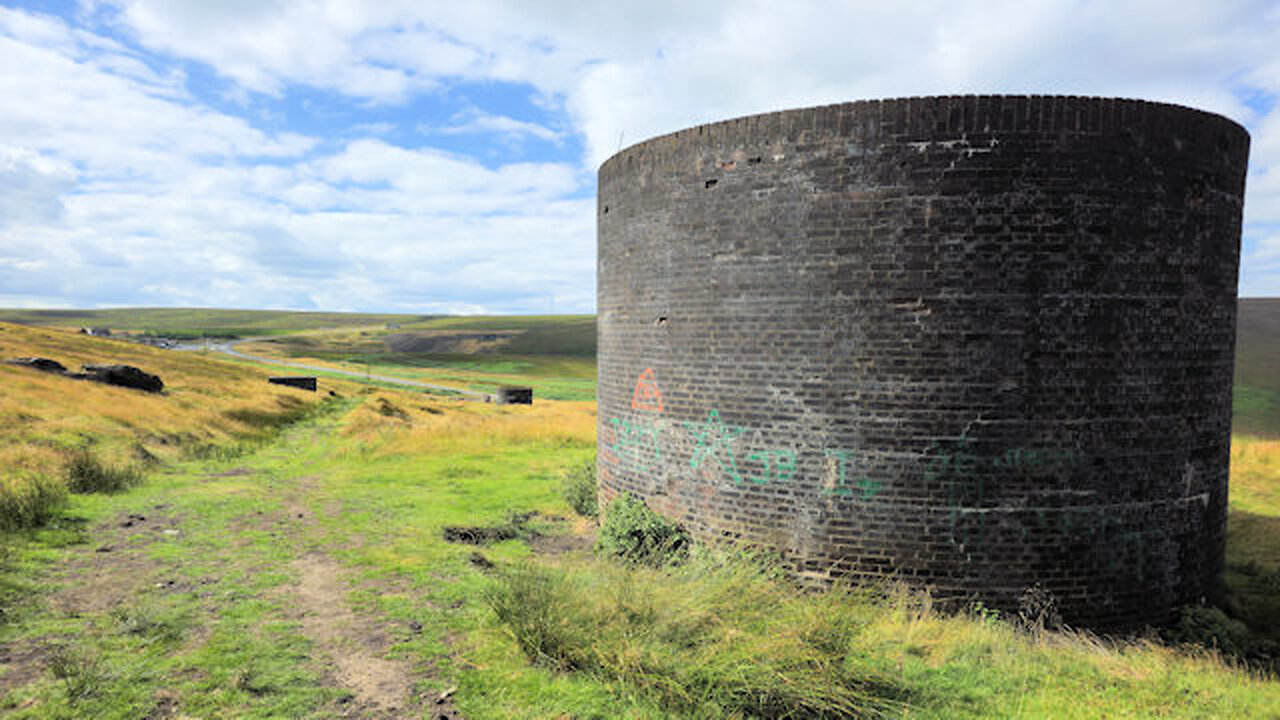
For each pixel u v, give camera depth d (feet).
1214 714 19.79
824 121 27.78
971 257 26.32
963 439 26.61
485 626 22.43
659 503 33.30
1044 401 26.45
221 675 18.16
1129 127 26.48
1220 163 28.50
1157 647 25.53
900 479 27.17
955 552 26.78
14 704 15.74
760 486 29.58
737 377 30.09
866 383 27.50
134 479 43.34
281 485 47.32
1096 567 27.04
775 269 28.99
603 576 23.18
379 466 57.72
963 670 21.81
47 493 34.09
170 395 89.30
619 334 36.52
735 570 24.11
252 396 109.19
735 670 17.90
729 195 30.14
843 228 27.61
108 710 15.89
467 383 255.50
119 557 27.89
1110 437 26.94
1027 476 26.53
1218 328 29.07
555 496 46.03
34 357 85.61
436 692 18.15
